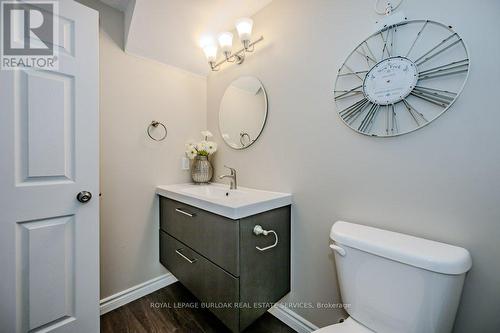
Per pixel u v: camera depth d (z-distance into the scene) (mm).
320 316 1205
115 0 1405
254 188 1547
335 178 1124
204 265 1228
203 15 1555
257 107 1506
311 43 1209
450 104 803
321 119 1172
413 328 737
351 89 1050
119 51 1478
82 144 1039
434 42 833
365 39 1004
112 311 1459
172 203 1519
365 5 1006
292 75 1301
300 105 1264
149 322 1366
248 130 1574
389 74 932
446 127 815
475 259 769
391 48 930
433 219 848
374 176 993
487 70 740
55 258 991
